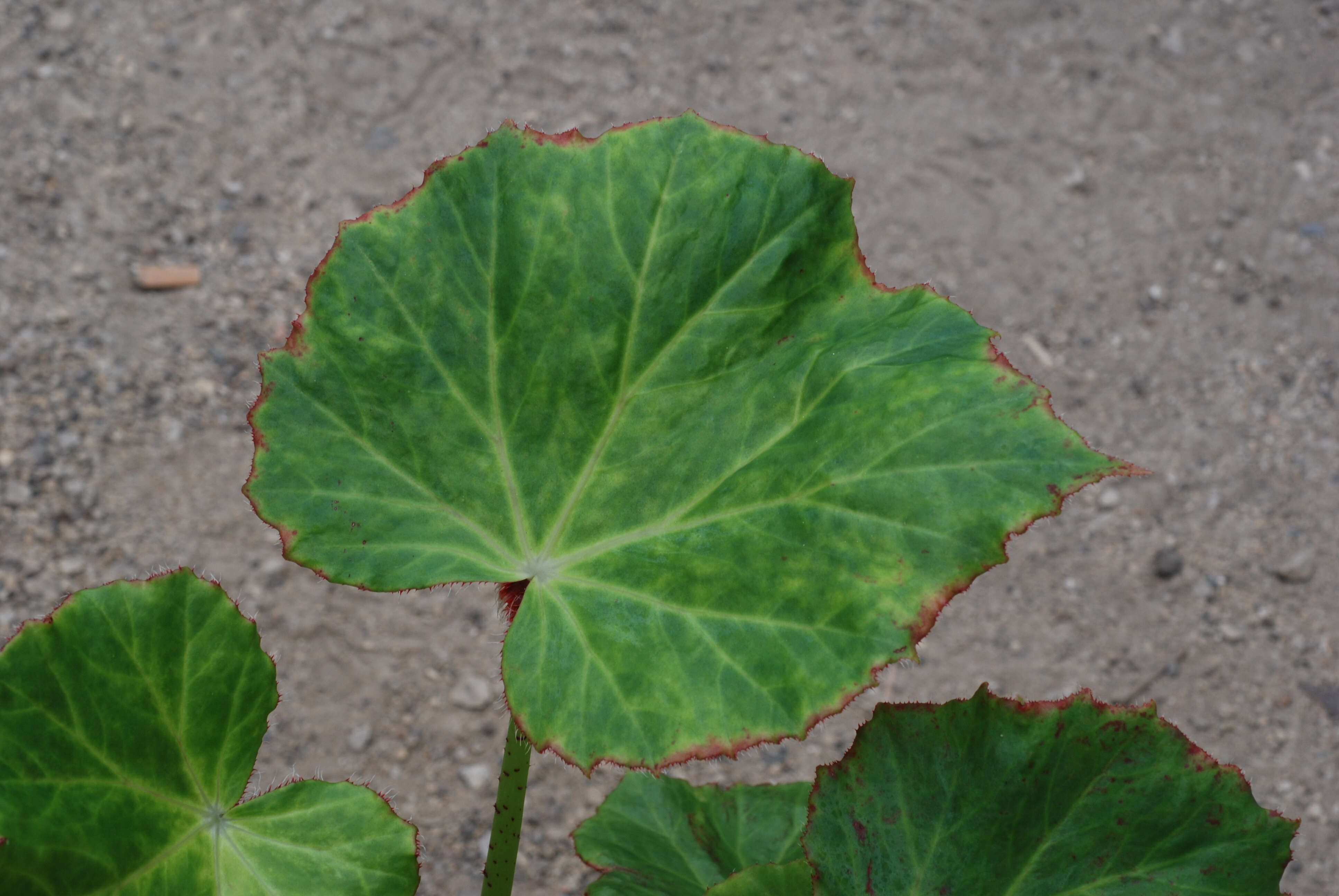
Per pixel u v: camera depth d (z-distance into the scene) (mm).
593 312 1014
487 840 1536
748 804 1173
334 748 1568
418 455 1007
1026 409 970
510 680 985
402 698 1628
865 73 2373
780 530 983
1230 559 1849
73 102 2057
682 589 988
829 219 1012
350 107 2172
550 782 1610
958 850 991
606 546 1004
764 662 970
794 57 2381
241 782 993
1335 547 1858
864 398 987
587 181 1015
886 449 978
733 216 1013
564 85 2262
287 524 992
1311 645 1771
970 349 984
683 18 2408
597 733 974
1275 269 2164
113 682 976
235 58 2188
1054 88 2381
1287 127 2355
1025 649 1757
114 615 978
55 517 1646
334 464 999
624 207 1015
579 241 1014
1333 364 2057
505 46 2299
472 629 1707
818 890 985
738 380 1009
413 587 996
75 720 970
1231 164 2295
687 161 1016
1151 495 1911
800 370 1002
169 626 983
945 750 994
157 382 1800
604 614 991
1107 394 2004
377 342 1005
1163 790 989
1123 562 1850
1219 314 2113
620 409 1014
